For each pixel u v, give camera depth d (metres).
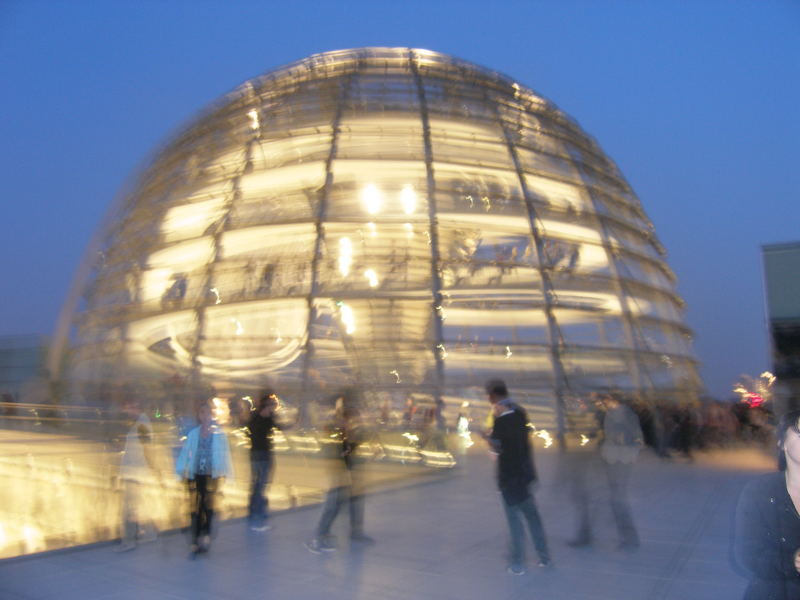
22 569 8.09
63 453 14.63
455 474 16.80
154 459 10.59
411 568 8.12
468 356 25.00
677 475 16.77
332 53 34.19
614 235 31.58
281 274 26.02
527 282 27.12
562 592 7.16
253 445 10.77
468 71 33.56
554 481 14.70
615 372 27.20
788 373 10.06
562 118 35.44
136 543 9.29
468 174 28.73
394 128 29.66
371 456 19.31
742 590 7.16
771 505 3.40
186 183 30.84
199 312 26.11
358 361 24.28
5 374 34.06
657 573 7.82
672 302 34.38
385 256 26.16
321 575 7.85
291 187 28.00
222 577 7.77
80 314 32.88
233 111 33.28
